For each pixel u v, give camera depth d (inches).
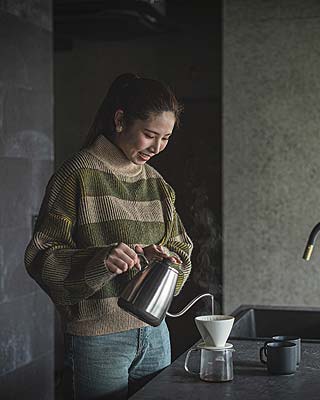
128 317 84.6
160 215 89.9
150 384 73.6
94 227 84.2
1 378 130.0
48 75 148.9
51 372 150.3
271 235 168.1
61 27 196.7
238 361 83.0
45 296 147.9
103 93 232.2
